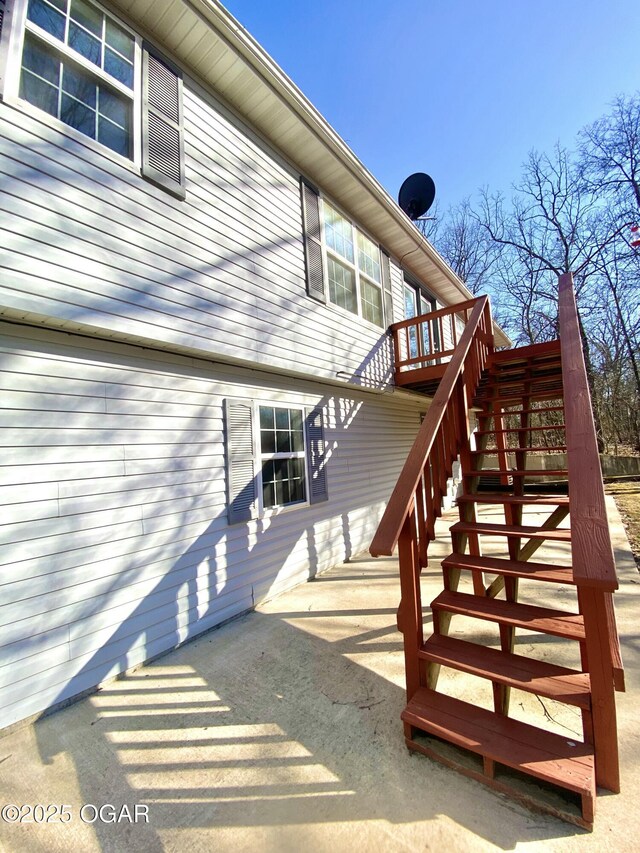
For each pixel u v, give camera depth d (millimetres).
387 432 7883
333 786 1921
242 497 4258
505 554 5836
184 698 2738
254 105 4266
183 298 3520
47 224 2648
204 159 3844
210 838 1688
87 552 2936
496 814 1706
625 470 12500
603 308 16453
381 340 6855
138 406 3393
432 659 2141
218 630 3799
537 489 11203
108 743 2311
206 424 3979
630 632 3230
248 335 4164
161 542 3447
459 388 3404
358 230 6539
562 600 4070
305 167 5242
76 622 2822
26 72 2637
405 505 2162
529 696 2547
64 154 2771
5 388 2615
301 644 3430
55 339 2891
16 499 2604
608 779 1733
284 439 5047
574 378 2801
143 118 3309
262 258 4430
